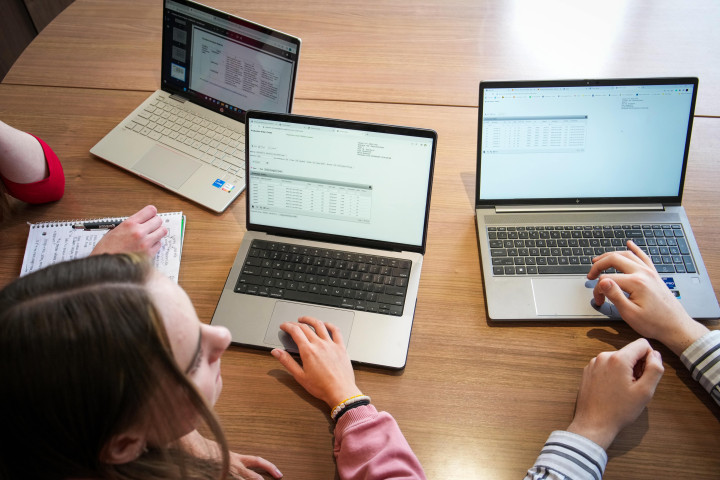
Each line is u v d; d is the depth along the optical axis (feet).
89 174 4.20
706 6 5.34
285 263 3.57
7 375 1.66
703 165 4.18
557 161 3.71
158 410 1.85
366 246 3.63
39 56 5.01
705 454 2.94
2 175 3.82
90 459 1.84
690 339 3.13
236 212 3.99
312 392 3.06
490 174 3.75
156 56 5.02
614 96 3.56
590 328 3.43
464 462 2.94
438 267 3.70
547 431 3.04
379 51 5.01
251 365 3.25
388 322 3.35
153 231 3.64
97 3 5.50
